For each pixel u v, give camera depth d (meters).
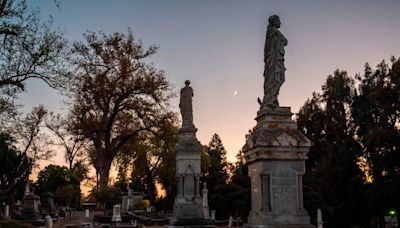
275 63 14.60
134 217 42.56
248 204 56.50
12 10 26.53
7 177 51.91
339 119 61.12
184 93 28.81
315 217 50.19
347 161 56.69
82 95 49.28
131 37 51.50
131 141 54.47
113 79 50.47
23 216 45.25
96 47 50.03
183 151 27.52
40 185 83.88
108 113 51.16
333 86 63.00
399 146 47.84
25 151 52.38
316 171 57.44
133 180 76.50
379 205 51.25
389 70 52.28
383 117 50.88
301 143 13.68
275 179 13.52
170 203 71.12
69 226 36.66
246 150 14.53
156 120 52.25
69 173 82.88
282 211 13.37
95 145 51.88
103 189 53.09
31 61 27.34
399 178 47.38
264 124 14.10
